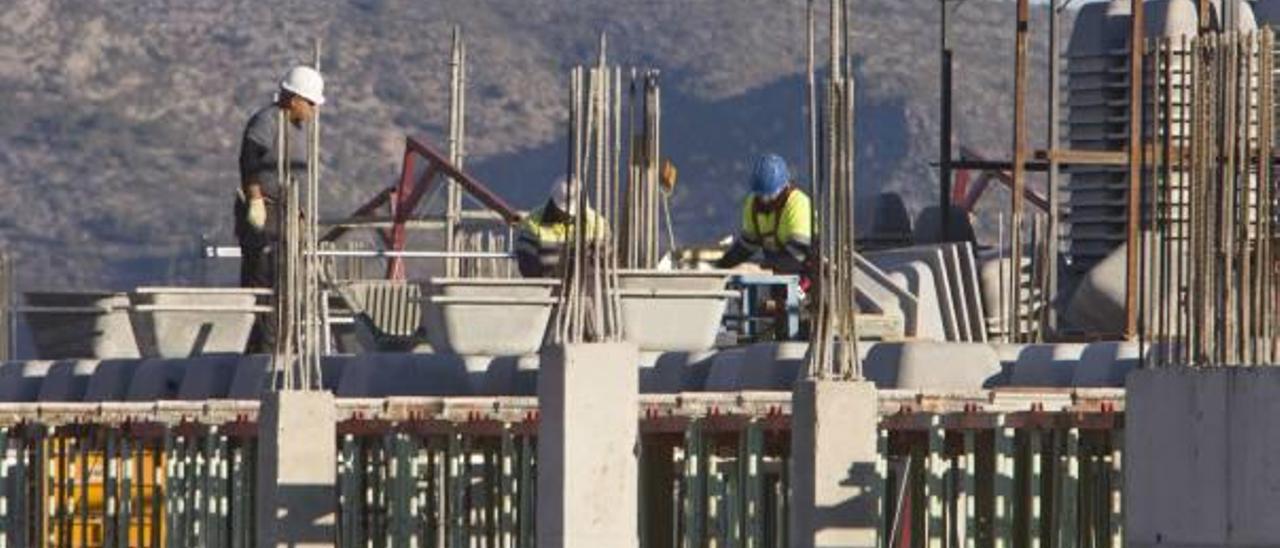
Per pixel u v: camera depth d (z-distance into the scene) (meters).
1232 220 55.53
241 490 76.31
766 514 70.50
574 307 65.94
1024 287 86.38
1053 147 88.12
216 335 83.81
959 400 62.84
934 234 94.75
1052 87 88.50
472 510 73.62
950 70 94.44
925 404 62.91
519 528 70.56
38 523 82.19
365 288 90.81
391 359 76.00
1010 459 62.41
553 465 65.00
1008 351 67.75
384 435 73.00
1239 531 54.75
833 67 62.22
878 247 95.25
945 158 94.00
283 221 71.62
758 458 65.38
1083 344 67.88
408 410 70.94
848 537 61.62
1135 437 56.25
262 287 84.88
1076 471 62.91
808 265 76.81
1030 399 62.34
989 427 62.59
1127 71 87.44
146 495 86.19
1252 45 55.53
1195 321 55.78
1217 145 55.62
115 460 81.62
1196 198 55.81
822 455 61.59
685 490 67.38
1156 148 57.50
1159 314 56.66
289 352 71.31
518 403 70.06
